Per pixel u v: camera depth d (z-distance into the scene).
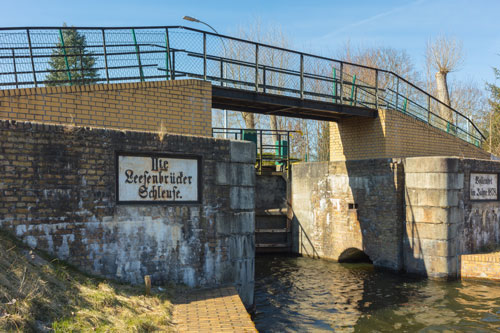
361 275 13.86
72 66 9.88
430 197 12.98
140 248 7.58
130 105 9.20
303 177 17.73
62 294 5.66
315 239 17.14
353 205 15.47
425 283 12.55
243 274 8.82
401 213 13.85
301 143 32.97
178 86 9.89
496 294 11.14
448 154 17.19
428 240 13.02
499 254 13.07
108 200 7.27
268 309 10.44
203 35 11.28
